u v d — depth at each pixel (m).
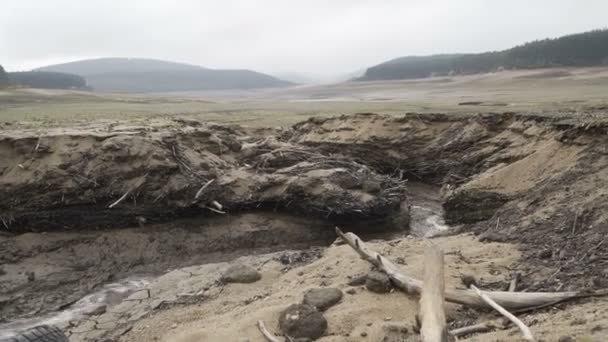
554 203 15.51
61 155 17.78
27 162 17.52
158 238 17.36
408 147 30.14
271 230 18.66
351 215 19.50
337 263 12.47
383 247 13.59
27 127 23.58
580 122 20.86
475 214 19.72
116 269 15.64
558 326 6.97
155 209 17.92
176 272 13.88
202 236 17.83
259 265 13.74
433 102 67.62
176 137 20.25
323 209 19.34
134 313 11.54
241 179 19.94
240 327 9.14
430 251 9.19
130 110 51.94
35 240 16.31
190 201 18.30
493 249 12.80
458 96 86.12
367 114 33.09
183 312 11.12
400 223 20.55
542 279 10.12
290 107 67.81
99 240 16.78
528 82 115.12
